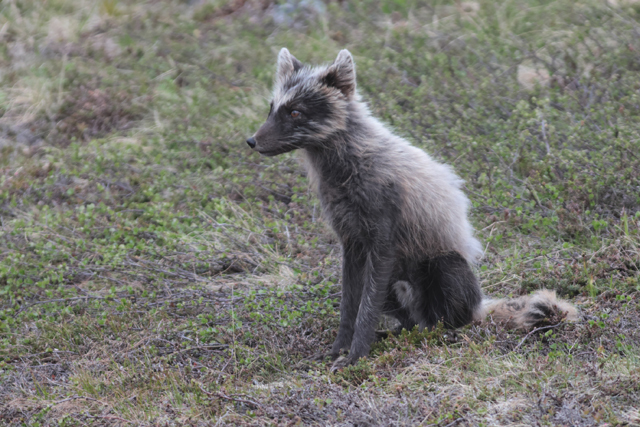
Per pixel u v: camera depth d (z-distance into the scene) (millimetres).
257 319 9039
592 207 10883
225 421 6828
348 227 8711
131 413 7094
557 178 11578
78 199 13367
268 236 11992
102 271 11211
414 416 6621
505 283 9945
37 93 17047
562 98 13656
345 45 19125
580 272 9539
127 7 21953
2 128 16062
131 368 8086
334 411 6820
